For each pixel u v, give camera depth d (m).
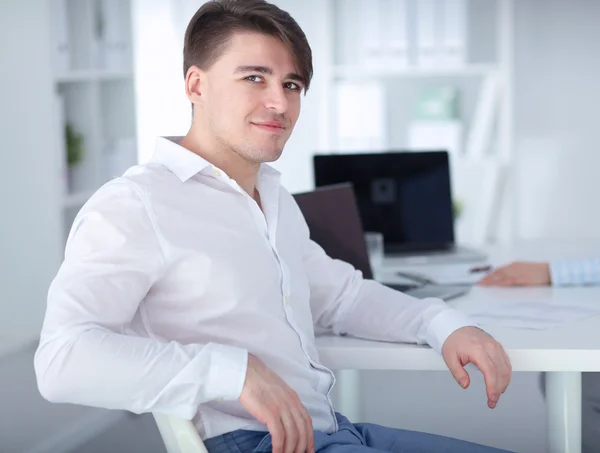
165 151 1.48
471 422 2.90
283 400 1.28
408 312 1.72
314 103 4.86
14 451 2.76
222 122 1.48
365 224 2.87
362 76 4.43
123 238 1.35
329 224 2.15
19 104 3.16
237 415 1.44
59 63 3.27
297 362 1.49
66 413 3.03
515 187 4.95
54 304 1.30
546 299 2.06
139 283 1.36
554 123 4.88
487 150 4.65
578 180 4.91
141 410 1.28
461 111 4.79
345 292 1.81
